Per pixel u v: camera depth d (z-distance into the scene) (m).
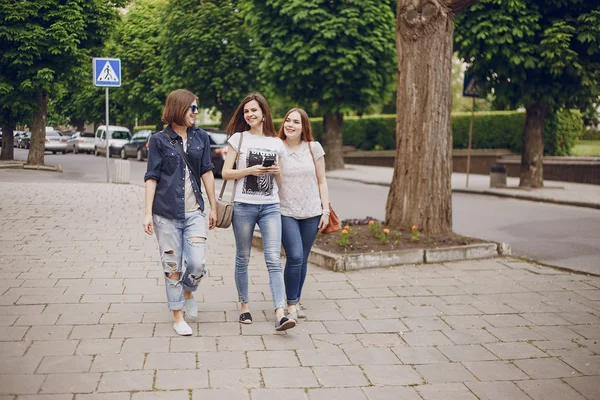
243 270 5.55
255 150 5.45
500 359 4.82
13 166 22.94
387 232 8.41
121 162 17.06
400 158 9.30
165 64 32.69
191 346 4.91
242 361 4.63
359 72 23.66
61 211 11.45
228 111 32.28
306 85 24.66
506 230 11.57
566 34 16.58
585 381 4.42
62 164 27.78
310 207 5.64
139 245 8.61
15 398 3.87
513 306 6.23
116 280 6.76
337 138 27.75
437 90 9.09
